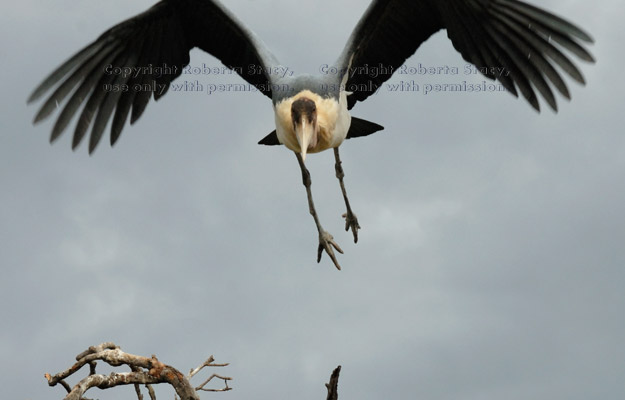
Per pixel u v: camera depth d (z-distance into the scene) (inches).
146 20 328.2
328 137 310.8
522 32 300.8
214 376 271.7
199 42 339.9
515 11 297.9
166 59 339.9
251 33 321.1
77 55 317.4
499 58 311.7
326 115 307.4
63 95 319.3
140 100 340.2
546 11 290.2
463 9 309.4
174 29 335.3
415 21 318.0
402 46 324.2
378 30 319.3
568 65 294.0
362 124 352.8
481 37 312.2
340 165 365.7
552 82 300.7
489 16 305.4
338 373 223.1
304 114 302.0
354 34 311.7
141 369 249.8
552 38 293.7
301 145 296.8
